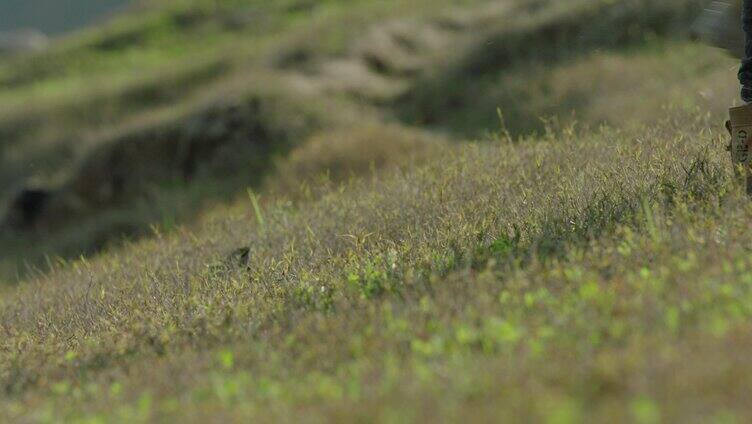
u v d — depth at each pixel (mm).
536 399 8609
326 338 12391
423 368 9906
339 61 56594
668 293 11297
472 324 11523
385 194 23016
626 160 18953
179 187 47156
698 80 35906
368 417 8867
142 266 22172
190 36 81562
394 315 12625
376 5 68562
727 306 10523
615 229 14742
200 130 48562
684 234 13414
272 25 78500
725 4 16469
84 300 19484
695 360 9055
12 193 52562
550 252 14414
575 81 42500
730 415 7809
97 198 49000
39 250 45406
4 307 22672
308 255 18578
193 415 10023
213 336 14047
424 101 49094
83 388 12836
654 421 7805
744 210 13867
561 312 11312
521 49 50188
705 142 19141
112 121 59344
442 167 24281
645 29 47656
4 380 14055
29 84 77062
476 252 15203
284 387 10570
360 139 38625
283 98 49031
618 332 10305
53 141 57625
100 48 81750
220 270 19219
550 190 18547
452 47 54469
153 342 14562
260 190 41094
